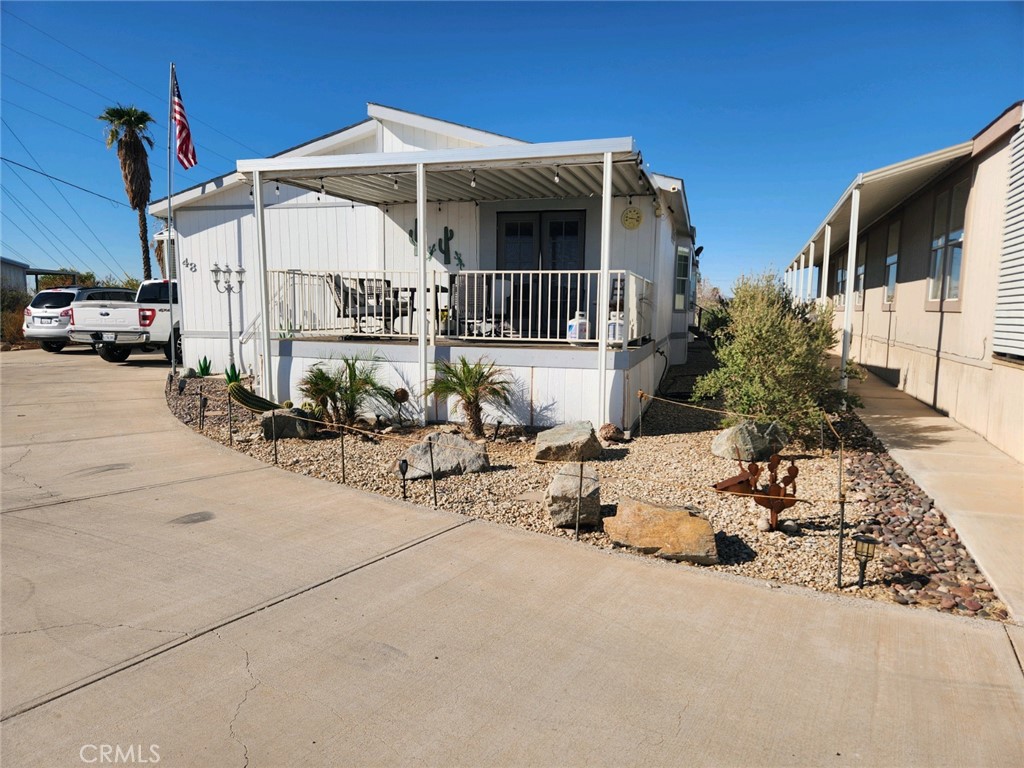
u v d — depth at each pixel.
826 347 7.89
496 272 8.20
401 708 2.51
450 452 5.96
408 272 8.66
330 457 6.45
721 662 2.86
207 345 12.70
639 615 3.29
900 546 4.27
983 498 5.02
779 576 3.84
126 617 3.17
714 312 16.53
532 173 8.24
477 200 10.24
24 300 22.62
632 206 9.66
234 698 2.55
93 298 16.91
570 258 10.02
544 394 7.62
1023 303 5.87
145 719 2.41
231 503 4.97
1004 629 3.16
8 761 2.18
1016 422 6.11
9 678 2.65
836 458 6.50
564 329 10.05
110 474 5.71
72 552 3.96
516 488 5.50
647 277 9.72
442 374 7.95
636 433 7.72
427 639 3.02
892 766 2.23
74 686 2.60
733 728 2.42
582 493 4.52
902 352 10.67
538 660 2.86
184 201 12.17
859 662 2.87
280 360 8.77
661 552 4.02
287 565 3.83
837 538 4.42
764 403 6.67
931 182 9.04
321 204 11.59
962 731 2.42
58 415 8.23
